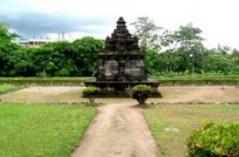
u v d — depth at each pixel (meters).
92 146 17.56
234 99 38.97
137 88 32.53
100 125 22.98
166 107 31.27
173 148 16.91
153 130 20.86
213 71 86.69
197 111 28.59
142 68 45.09
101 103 34.50
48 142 17.80
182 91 48.44
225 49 106.81
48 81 60.38
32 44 141.50
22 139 18.42
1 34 90.31
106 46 45.72
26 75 74.31
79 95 43.00
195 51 90.25
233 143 8.91
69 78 64.56
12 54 73.56
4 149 16.52
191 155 9.84
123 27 46.25
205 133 9.66
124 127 22.30
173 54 87.94
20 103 33.91
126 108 31.27
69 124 22.47
